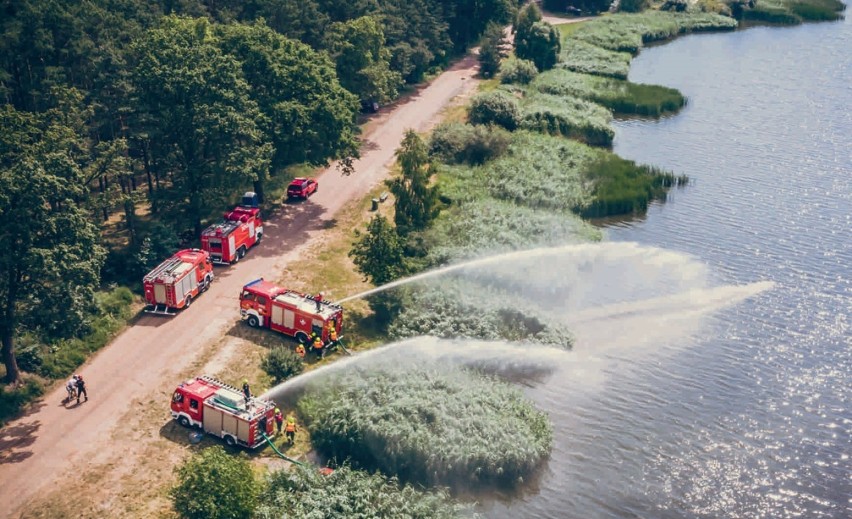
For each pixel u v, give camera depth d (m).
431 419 50.78
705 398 58.06
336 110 79.31
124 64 73.50
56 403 53.16
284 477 45.75
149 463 48.41
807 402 58.03
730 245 80.25
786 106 119.94
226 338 60.59
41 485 46.31
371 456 49.12
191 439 50.41
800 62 142.25
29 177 50.16
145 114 69.38
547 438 51.84
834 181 94.62
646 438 53.88
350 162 83.88
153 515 44.69
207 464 43.59
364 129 104.31
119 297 63.44
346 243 75.88
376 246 64.81
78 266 51.69
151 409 52.94
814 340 65.19
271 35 80.12
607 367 60.97
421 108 112.69
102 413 52.38
